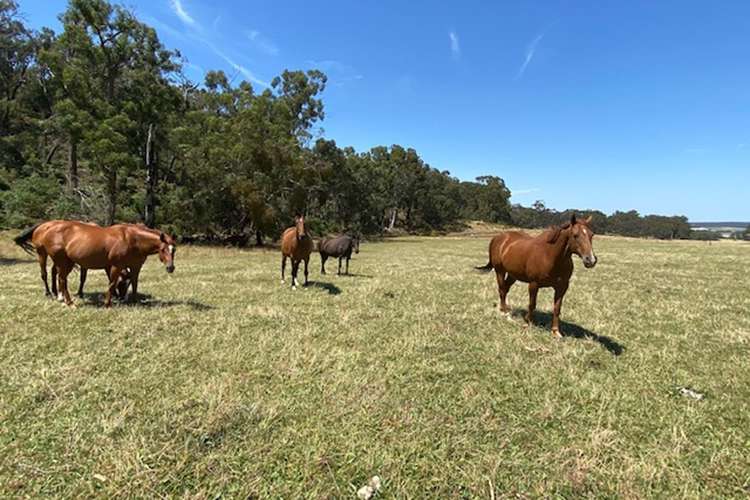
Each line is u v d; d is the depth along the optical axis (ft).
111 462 9.85
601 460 10.61
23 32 84.17
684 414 13.26
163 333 20.06
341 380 14.88
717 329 23.61
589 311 27.84
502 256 24.63
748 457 11.00
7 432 11.05
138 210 88.07
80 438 10.75
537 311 27.61
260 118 95.25
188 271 43.39
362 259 69.41
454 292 34.24
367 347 19.04
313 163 118.52
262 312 24.73
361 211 171.42
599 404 13.80
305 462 10.16
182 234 88.28
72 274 35.99
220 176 88.99
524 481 9.75
